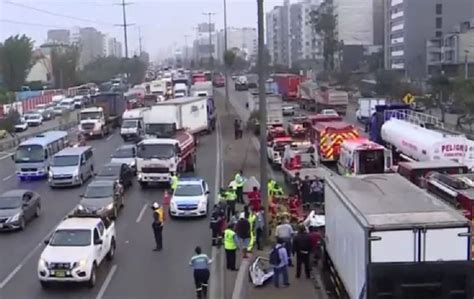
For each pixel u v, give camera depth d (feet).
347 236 55.26
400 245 46.57
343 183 66.08
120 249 89.10
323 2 619.26
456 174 82.69
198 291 66.59
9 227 100.94
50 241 75.41
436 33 433.89
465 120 227.61
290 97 322.96
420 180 83.51
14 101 329.31
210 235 95.71
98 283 73.97
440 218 48.08
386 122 146.72
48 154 153.48
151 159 135.03
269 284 71.20
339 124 161.17
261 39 85.51
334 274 65.16
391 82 335.26
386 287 46.68
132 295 69.46
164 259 83.46
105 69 588.09
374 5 582.76
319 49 649.61
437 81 290.15
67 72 470.39
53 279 71.67
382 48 551.59
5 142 221.05
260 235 85.15
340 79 435.53
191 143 151.12
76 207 110.63
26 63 404.16
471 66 361.71
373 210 51.39
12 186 143.33
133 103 290.97
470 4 432.25
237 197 110.42
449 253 46.62
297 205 100.48
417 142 115.14
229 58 488.02
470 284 46.50
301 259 72.54
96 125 224.12
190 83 387.96
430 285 46.57
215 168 153.99
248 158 168.55
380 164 125.39
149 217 109.09
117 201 111.65
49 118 310.45
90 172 149.69
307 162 129.90
